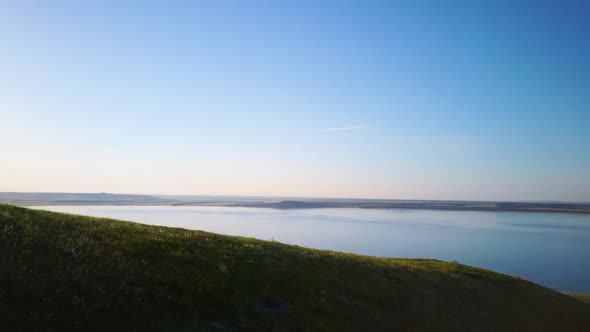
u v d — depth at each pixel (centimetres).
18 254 1270
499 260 13238
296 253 2386
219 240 2239
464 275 3198
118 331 1019
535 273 11056
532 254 14700
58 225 1812
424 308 2075
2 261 1174
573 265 12406
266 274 1717
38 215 2050
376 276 2336
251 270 1712
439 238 19438
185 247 1803
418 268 2975
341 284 1956
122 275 1305
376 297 1959
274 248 2416
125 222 2541
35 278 1125
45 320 958
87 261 1355
